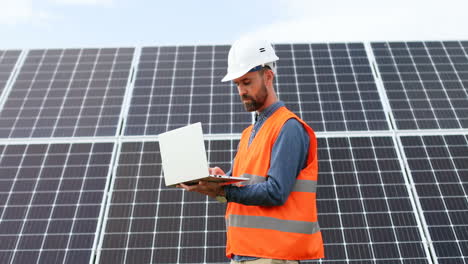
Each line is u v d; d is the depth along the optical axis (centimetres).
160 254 636
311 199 264
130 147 786
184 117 849
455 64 967
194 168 243
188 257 633
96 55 1020
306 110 857
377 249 638
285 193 241
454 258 622
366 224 668
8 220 680
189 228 669
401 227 663
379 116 843
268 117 285
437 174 735
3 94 906
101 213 683
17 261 630
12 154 782
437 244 641
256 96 278
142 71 966
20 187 727
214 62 989
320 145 785
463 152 772
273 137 265
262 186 239
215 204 704
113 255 634
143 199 706
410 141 792
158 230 665
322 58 986
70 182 731
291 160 248
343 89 904
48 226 671
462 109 859
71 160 767
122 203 699
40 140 806
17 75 966
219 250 640
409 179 730
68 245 646
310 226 258
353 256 632
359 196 705
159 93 905
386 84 913
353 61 977
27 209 695
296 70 954
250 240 258
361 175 735
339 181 727
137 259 630
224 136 808
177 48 1035
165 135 266
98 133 816
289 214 256
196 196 716
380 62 970
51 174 745
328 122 831
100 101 890
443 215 677
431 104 870
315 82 922
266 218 258
